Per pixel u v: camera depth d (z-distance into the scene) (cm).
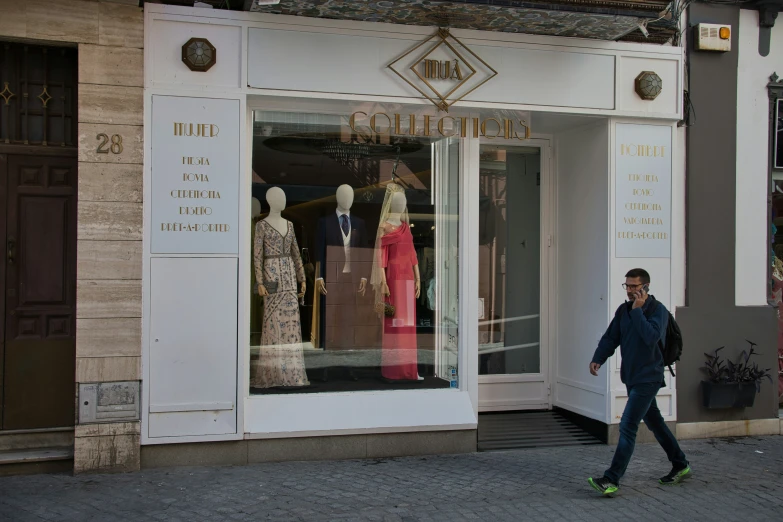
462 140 683
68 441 600
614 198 694
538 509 510
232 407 600
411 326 683
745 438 729
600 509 513
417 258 689
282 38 609
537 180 780
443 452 658
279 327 647
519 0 591
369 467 608
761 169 750
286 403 628
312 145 655
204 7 597
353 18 621
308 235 661
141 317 584
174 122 592
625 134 697
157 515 485
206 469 591
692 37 726
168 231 590
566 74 675
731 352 734
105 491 533
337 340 668
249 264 625
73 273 602
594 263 712
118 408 580
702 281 728
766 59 750
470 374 679
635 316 541
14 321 591
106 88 578
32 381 595
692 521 495
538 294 776
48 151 596
